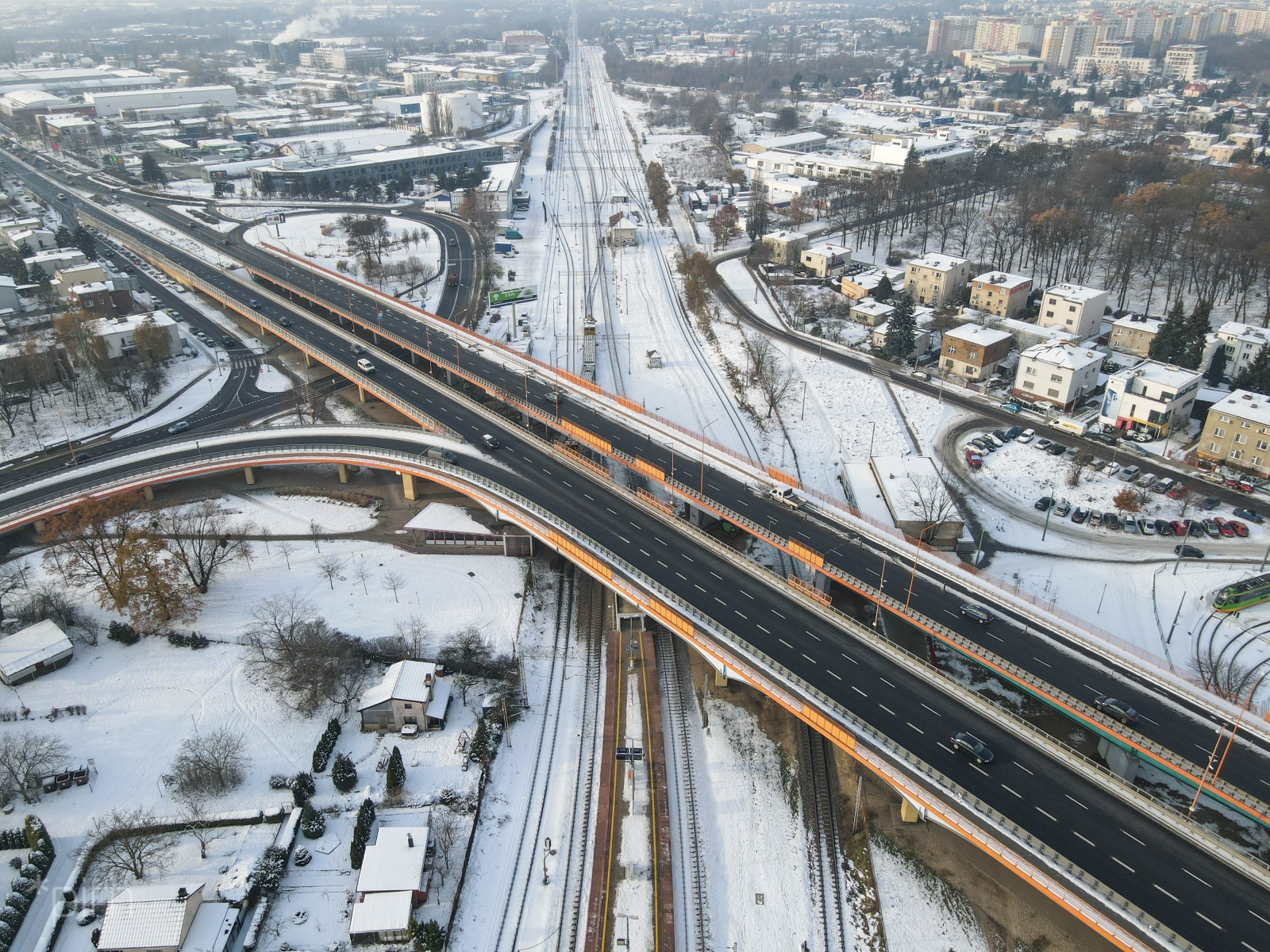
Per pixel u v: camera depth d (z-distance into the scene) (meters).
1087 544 132.00
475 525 141.88
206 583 129.12
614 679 115.00
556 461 144.25
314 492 156.25
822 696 89.94
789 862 91.12
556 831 94.31
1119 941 67.50
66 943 80.44
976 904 84.94
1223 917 68.69
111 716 106.44
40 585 128.75
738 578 112.56
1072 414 165.88
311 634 113.88
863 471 148.75
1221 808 88.88
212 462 149.75
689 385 188.88
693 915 85.62
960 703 91.31
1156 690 92.38
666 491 143.38
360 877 84.00
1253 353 170.38
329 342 195.38
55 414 179.88
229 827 92.69
